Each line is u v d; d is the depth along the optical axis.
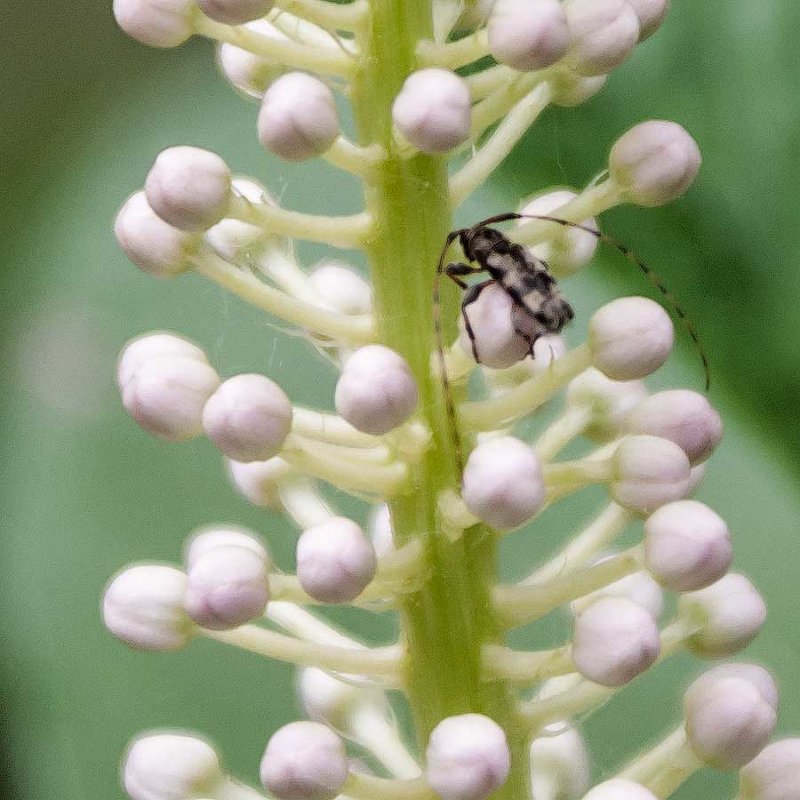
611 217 0.30
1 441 0.31
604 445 0.27
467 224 0.31
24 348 0.31
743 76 0.30
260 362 0.31
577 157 0.31
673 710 0.30
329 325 0.26
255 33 0.26
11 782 0.30
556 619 0.31
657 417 0.26
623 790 0.26
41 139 0.42
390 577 0.26
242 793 0.27
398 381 0.26
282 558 0.30
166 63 0.40
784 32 0.30
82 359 0.31
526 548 0.31
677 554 0.26
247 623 0.26
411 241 0.26
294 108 0.26
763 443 0.31
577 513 0.31
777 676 0.30
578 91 0.26
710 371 0.31
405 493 0.26
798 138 0.30
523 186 0.31
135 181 0.32
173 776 0.27
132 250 0.26
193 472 0.31
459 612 0.26
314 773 0.26
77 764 0.30
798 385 0.30
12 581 0.30
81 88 0.42
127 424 0.31
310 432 0.26
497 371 0.27
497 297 0.26
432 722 0.27
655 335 0.26
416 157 0.26
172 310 0.32
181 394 0.26
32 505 0.31
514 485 0.26
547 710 0.26
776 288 0.30
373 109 0.26
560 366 0.26
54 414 0.31
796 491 0.31
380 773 0.29
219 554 0.26
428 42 0.26
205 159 0.26
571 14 0.26
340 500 0.31
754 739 0.26
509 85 0.26
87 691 0.30
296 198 0.32
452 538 0.26
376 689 0.27
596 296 0.31
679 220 0.30
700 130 0.30
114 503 0.31
